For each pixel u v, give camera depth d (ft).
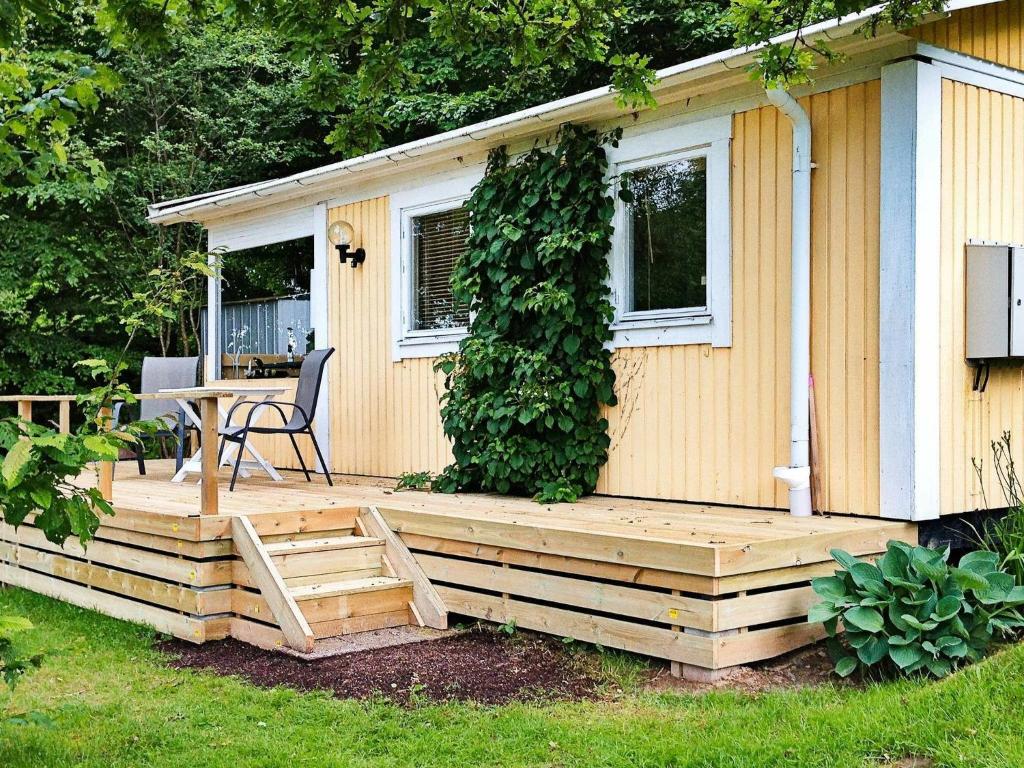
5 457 10.50
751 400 20.76
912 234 18.20
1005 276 18.85
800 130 19.53
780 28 18.17
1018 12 20.58
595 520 18.98
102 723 14.53
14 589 25.89
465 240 27.30
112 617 22.03
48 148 12.19
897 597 15.05
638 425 22.90
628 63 17.34
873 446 18.89
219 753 13.11
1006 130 20.30
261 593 18.97
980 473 19.62
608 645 16.88
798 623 16.55
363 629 19.36
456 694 15.40
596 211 23.50
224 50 48.52
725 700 14.42
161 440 41.81
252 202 33.50
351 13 16.12
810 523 18.33
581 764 12.42
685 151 21.95
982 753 11.37
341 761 12.72
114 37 14.90
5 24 11.29
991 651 15.34
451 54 49.96
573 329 23.54
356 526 21.80
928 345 18.47
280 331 34.27
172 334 52.21
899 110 18.40
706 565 15.30
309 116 52.31
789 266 20.11
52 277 48.78
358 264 30.63
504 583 18.75
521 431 24.20
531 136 25.03
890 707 13.07
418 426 28.58
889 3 16.55
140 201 47.29
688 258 22.08
